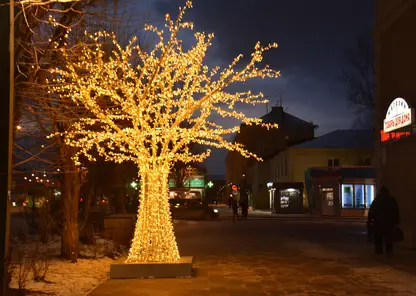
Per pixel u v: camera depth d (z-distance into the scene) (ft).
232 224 113.29
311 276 39.47
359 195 141.49
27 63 30.89
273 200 172.96
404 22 60.39
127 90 37.65
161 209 39.58
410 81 58.85
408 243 57.57
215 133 39.01
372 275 39.88
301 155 177.17
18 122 31.45
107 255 50.80
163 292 32.99
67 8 33.35
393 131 59.31
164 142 39.55
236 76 36.60
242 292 33.04
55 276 38.96
